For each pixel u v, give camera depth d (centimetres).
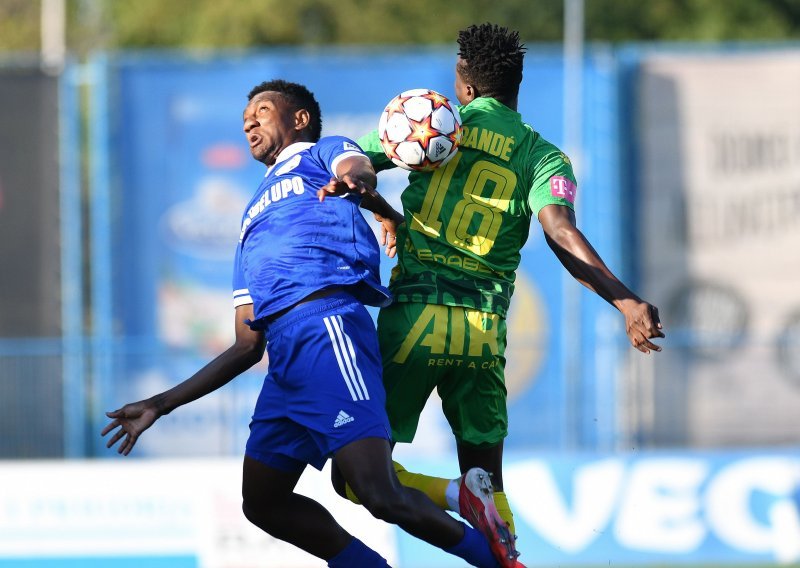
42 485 4000
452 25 10806
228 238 6588
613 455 4278
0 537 3950
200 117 6581
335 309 1822
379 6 10825
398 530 3944
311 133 1978
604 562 4178
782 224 6581
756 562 4197
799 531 4234
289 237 1848
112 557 3962
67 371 5403
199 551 3966
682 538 4206
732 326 6562
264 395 1898
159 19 11062
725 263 6588
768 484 4266
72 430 5384
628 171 6575
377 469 1756
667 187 6581
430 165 1844
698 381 5525
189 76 6562
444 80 6512
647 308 1688
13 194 6494
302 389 1814
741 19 10831
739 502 4256
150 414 1939
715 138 6588
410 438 1933
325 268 1833
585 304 6269
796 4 10944
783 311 6556
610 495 4238
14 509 3975
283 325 1830
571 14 6512
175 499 4003
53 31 9419
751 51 6588
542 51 9475
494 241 1867
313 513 1961
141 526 3978
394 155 1852
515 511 4200
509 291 1912
